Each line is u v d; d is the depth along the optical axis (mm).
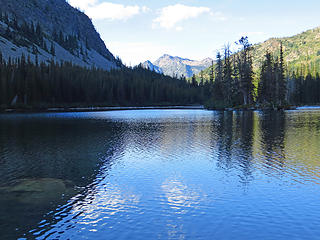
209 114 75375
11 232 9773
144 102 166375
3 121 58188
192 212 11188
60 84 127812
